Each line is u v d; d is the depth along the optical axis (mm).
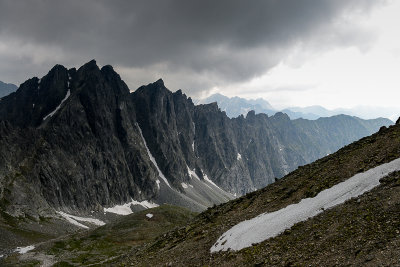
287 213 38375
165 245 57562
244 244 36750
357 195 33406
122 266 55062
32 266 81875
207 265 36531
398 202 27844
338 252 25625
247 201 56812
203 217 63844
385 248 22906
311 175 48594
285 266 27766
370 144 46594
